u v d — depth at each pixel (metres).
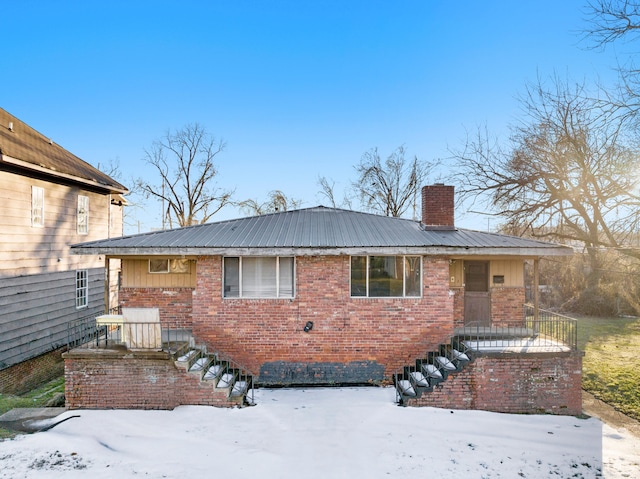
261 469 7.16
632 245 15.66
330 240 11.23
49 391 12.79
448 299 11.33
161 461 7.34
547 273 28.92
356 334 11.29
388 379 11.25
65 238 15.69
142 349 9.62
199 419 9.02
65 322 15.55
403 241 11.18
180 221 36.94
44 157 14.59
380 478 6.95
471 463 7.48
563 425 9.12
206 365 10.22
